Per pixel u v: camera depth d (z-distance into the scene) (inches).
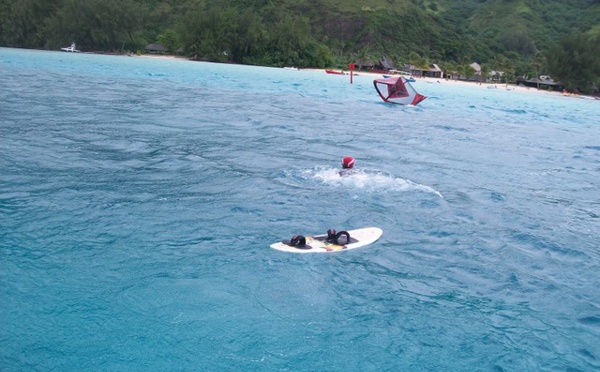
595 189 537.3
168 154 540.1
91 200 377.7
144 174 458.3
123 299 245.8
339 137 719.7
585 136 1007.0
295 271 285.9
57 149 524.1
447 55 4200.3
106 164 482.6
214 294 255.4
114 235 317.7
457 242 347.3
